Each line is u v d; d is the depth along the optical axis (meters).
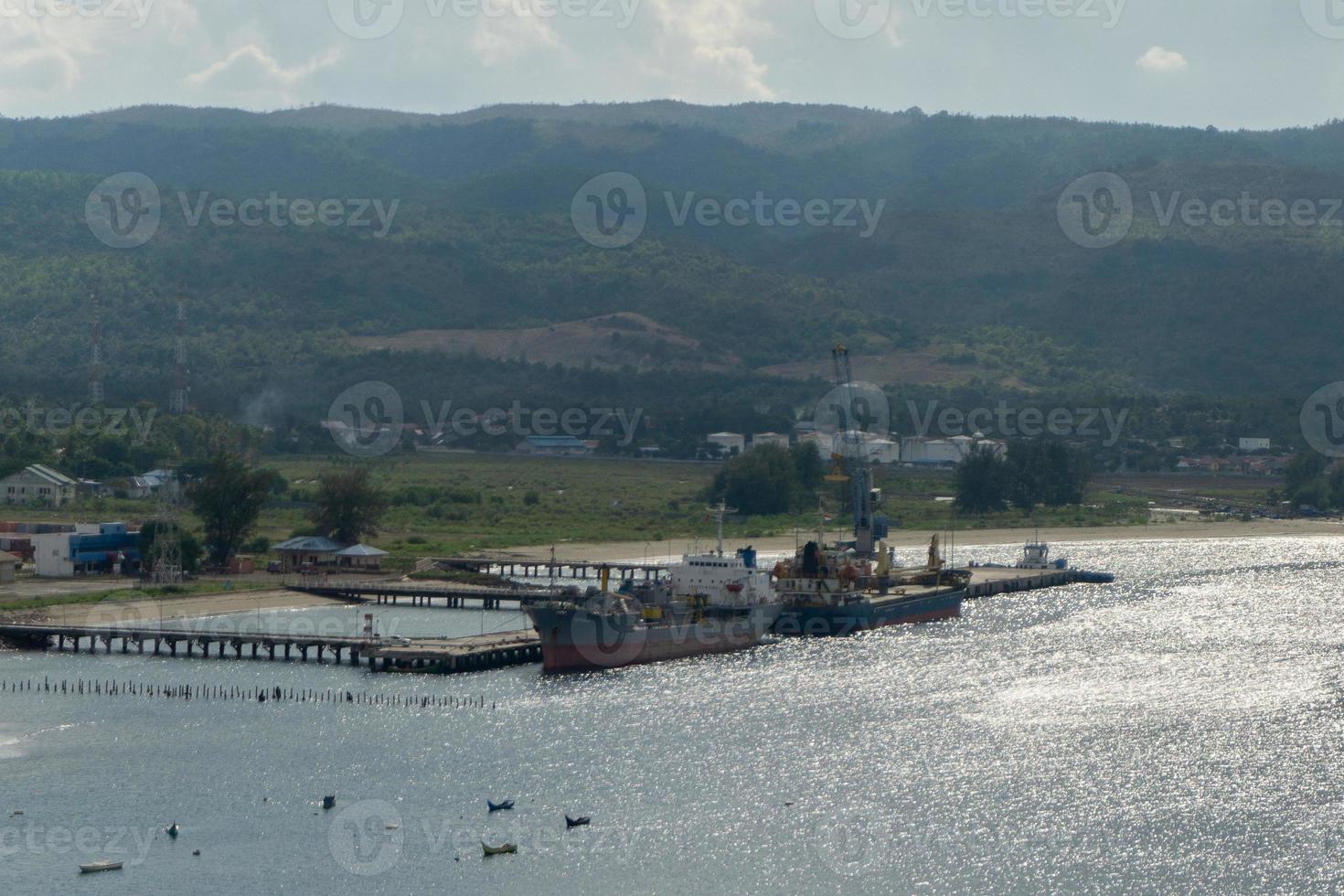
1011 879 132.50
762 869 133.50
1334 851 138.75
